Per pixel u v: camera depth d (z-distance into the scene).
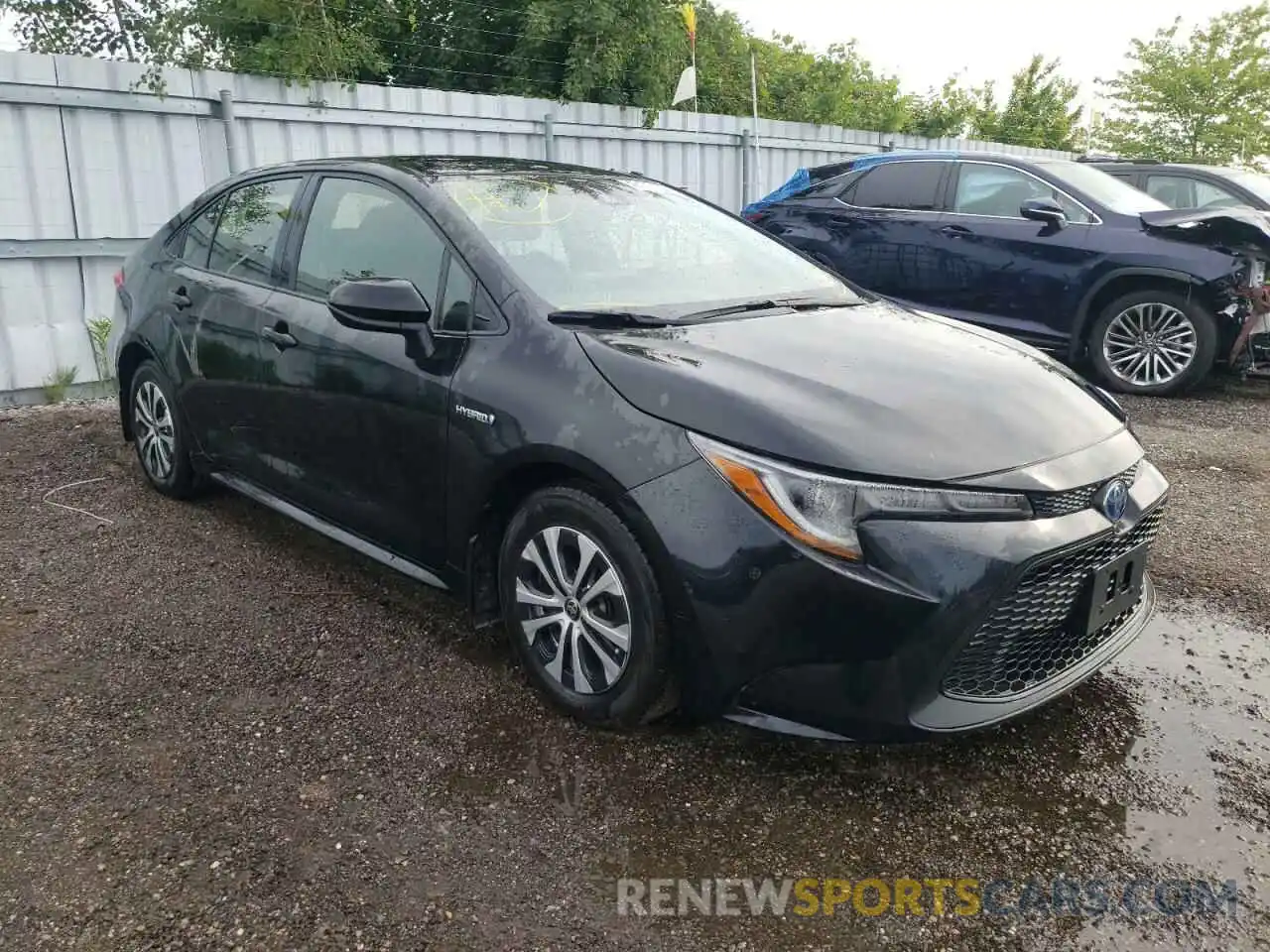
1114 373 7.47
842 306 3.60
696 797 2.62
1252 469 5.53
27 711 2.98
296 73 7.56
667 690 2.71
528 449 2.82
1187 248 6.99
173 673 3.21
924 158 8.16
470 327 3.11
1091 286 7.30
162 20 8.05
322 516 3.75
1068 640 2.70
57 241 6.68
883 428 2.53
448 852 2.39
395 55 11.38
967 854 2.43
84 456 5.51
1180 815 2.57
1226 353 7.20
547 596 2.95
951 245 7.82
